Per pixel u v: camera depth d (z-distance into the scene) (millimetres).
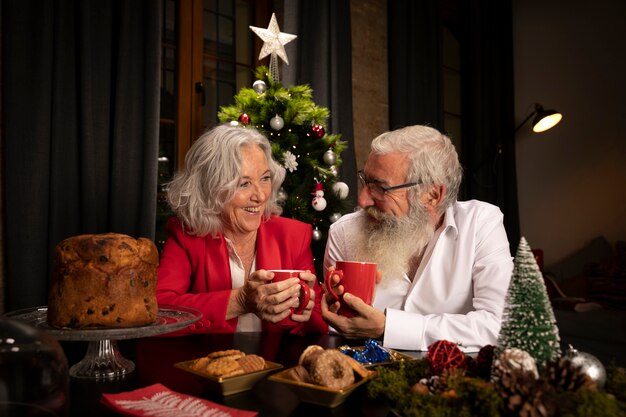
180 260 1696
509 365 662
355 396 831
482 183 5570
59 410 662
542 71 5832
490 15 5746
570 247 5598
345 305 1250
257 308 1324
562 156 5672
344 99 4270
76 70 2766
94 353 1017
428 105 5016
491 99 5707
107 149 2875
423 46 5027
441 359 789
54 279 1074
